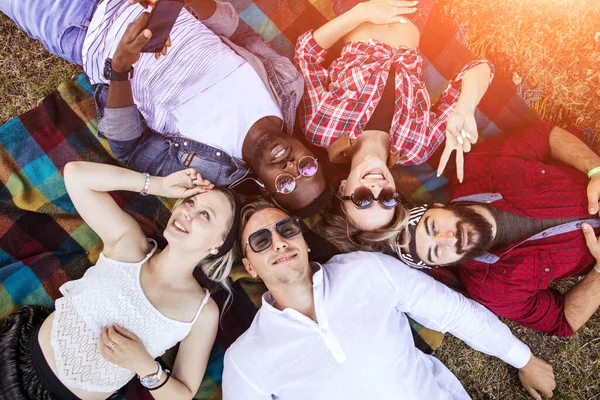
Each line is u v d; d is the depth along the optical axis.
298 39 1.34
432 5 1.34
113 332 1.09
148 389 1.17
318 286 1.17
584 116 1.41
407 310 1.28
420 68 1.33
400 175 1.42
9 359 1.11
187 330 1.18
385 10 1.27
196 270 1.34
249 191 1.36
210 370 1.33
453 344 1.42
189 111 1.21
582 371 1.43
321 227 1.38
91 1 1.14
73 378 1.10
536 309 1.32
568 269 1.29
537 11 1.39
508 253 1.27
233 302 1.37
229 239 1.21
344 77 1.28
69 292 1.14
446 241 1.23
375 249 1.38
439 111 1.33
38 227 1.31
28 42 1.34
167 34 1.00
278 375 1.16
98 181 1.12
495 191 1.29
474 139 1.28
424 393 1.19
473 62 1.34
